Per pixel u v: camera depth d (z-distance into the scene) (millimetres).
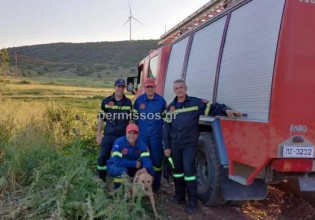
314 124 3787
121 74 108688
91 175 4633
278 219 4781
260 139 3859
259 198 4629
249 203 5340
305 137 3773
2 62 15297
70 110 10047
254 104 4008
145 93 5668
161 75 7543
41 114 9922
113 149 5082
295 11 3732
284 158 3803
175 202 5340
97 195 3986
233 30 4668
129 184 4215
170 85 7074
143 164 5066
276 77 3701
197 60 5805
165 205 5203
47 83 66562
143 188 4277
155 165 5625
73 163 4836
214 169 4898
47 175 4746
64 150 6945
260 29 4047
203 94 5434
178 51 6875
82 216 3838
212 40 5281
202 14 6266
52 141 7344
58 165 5031
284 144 3725
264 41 3936
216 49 5086
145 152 5109
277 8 3822
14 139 6102
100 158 5754
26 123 7523
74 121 9492
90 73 109312
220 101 4848
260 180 4621
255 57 4066
